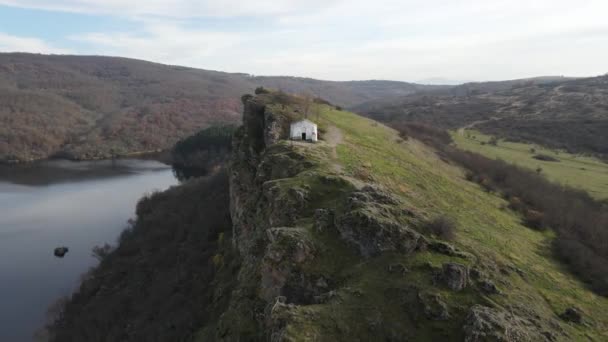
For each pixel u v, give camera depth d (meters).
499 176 56.66
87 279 59.88
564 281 27.52
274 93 64.44
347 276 21.59
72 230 80.88
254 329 22.38
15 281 60.31
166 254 61.53
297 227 24.73
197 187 86.25
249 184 47.69
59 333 48.38
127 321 47.50
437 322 18.77
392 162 44.69
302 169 34.78
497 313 19.00
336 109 73.44
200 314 39.78
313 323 18.09
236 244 45.50
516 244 31.91
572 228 40.47
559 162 72.31
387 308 19.28
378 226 22.92
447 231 26.11
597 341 20.94
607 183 59.59
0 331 48.88
